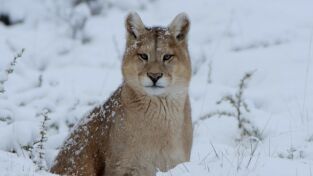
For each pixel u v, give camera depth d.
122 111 10.73
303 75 16.92
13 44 19.83
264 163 9.49
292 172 9.23
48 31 21.89
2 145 12.07
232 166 9.39
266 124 13.78
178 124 10.78
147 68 10.67
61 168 11.31
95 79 17.80
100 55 20.02
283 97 15.73
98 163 11.00
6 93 15.70
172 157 10.82
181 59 10.95
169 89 10.67
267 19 20.89
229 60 18.20
